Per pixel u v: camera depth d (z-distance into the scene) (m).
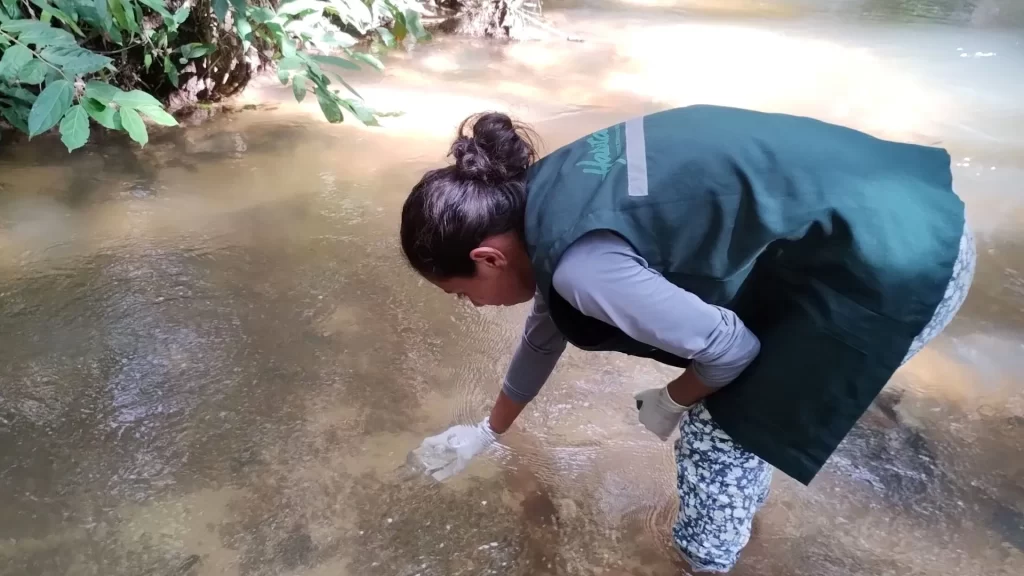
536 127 3.01
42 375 1.71
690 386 1.12
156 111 2.22
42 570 1.31
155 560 1.33
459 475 1.53
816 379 1.02
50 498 1.44
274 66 3.40
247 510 1.43
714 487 1.21
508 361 1.84
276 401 1.68
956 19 4.90
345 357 1.82
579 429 1.66
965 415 1.72
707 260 0.94
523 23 4.23
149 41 2.75
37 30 2.08
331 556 1.36
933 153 1.03
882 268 0.92
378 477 1.51
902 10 5.12
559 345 1.33
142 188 2.45
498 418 1.47
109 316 1.89
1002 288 2.14
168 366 1.75
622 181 0.93
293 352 1.82
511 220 0.96
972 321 2.02
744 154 0.94
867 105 3.36
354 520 1.42
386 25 3.89
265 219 2.32
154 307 1.93
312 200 2.43
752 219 0.92
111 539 1.37
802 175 0.93
